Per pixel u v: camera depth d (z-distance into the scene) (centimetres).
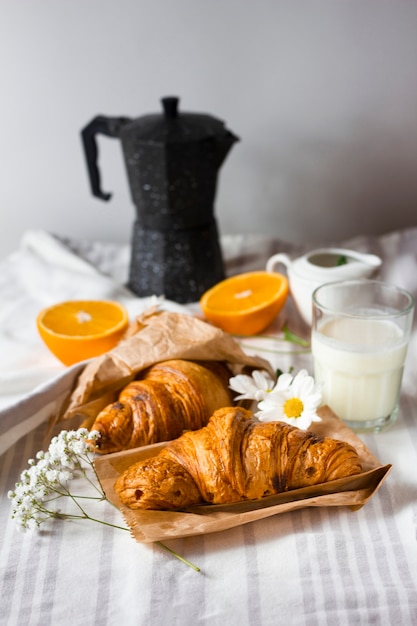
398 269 94
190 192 87
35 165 106
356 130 102
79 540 61
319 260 84
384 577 57
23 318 89
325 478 62
